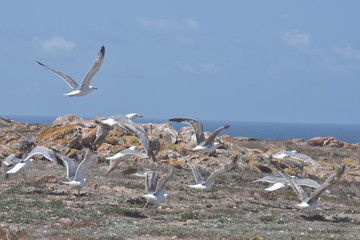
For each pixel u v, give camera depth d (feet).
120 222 55.93
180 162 119.03
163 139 137.28
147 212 62.69
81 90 56.80
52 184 83.41
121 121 43.32
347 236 51.60
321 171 126.82
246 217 64.49
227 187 93.20
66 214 58.03
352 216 71.72
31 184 81.25
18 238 45.80
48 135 132.36
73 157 115.44
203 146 68.64
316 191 61.62
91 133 125.18
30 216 55.98
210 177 67.82
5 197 69.15
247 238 48.01
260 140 215.92
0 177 88.28
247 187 97.19
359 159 171.83
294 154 69.15
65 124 149.38
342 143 224.33
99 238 45.80
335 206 82.12
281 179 68.90
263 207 74.23
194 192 84.89
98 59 57.06
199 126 69.31
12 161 82.33
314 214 69.82
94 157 65.26
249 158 128.88
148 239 47.34
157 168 109.91
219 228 54.85
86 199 70.49
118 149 123.85
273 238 48.83
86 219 55.93
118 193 78.33
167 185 88.79
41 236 46.37
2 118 222.28
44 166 106.22
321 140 224.94
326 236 51.11
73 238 45.78
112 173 99.40
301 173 122.31
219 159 124.26
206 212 66.08
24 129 190.60
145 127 141.18
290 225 58.95
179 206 69.82
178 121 68.69
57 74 58.08
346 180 115.96
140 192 80.48
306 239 49.14
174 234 49.19
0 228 48.78
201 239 47.14
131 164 112.16
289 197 87.15
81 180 65.72
